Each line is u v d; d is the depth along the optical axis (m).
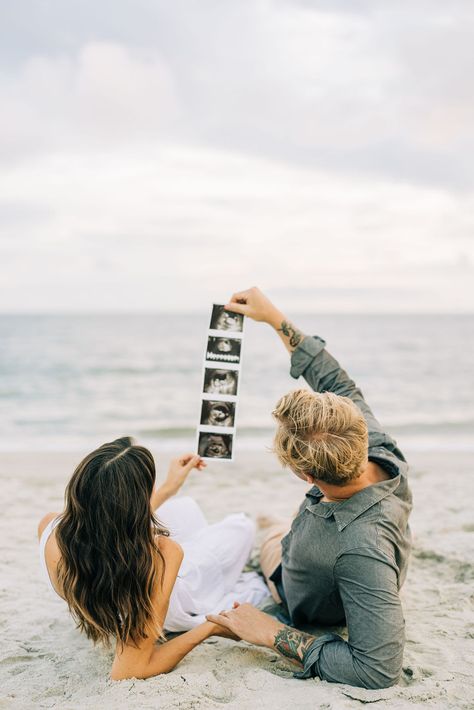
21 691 2.35
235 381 2.86
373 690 2.14
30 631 2.88
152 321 36.81
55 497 5.28
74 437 10.32
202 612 2.87
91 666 2.57
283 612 2.95
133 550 2.26
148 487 2.31
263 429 10.25
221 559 3.04
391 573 2.18
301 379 16.50
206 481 5.83
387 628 2.13
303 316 48.44
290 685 2.25
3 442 9.77
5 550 3.96
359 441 2.17
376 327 32.34
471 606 3.03
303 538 2.36
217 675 2.44
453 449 7.69
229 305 2.85
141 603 2.28
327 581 2.33
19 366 19.81
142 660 2.38
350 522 2.23
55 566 2.51
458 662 2.49
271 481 5.82
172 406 13.63
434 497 5.01
